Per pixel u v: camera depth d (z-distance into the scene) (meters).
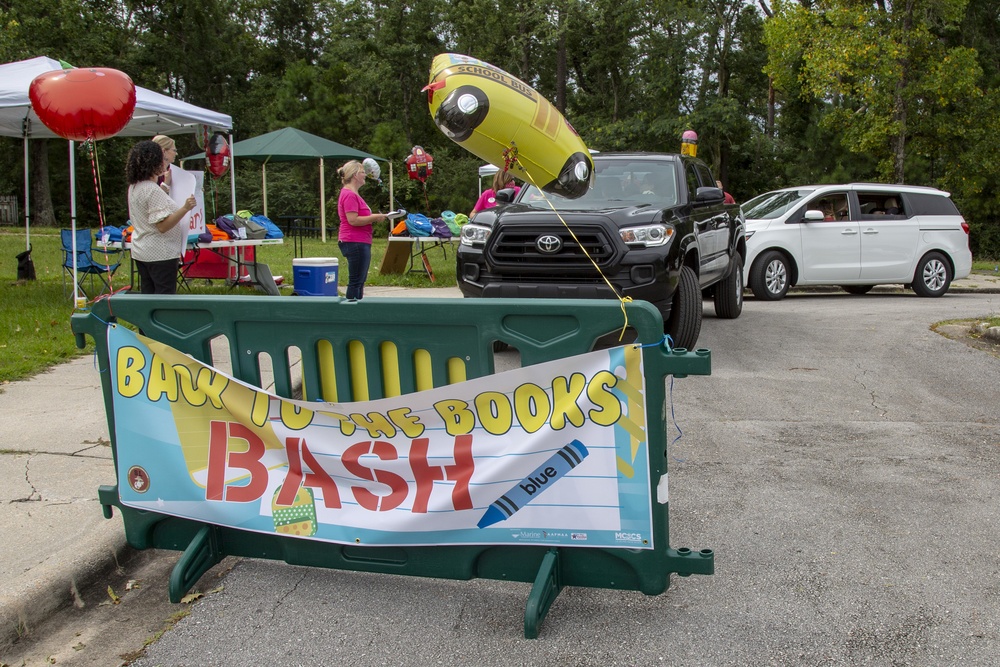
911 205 13.87
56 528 3.99
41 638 3.29
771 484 4.82
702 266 8.77
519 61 38.44
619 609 3.39
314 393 3.58
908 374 7.50
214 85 45.62
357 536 3.49
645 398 3.12
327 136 39.72
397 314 3.36
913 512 4.38
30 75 10.43
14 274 14.30
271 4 49.28
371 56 40.38
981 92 25.62
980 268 20.95
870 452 5.39
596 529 3.25
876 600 3.44
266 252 20.77
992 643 3.11
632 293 7.21
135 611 3.49
